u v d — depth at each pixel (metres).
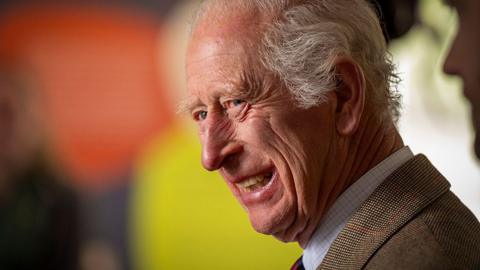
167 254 6.07
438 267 1.86
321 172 2.22
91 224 6.20
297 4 2.19
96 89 6.22
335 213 2.25
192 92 2.27
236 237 5.96
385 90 2.33
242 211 5.97
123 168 6.19
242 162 2.25
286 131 2.18
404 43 4.76
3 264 6.05
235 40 2.16
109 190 6.20
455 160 5.18
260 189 2.29
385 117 2.30
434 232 1.95
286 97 2.17
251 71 2.15
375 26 2.32
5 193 6.16
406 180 2.14
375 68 2.28
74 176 6.24
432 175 2.18
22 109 6.24
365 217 2.10
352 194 2.24
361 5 2.30
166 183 6.09
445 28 4.66
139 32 6.18
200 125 2.35
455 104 5.09
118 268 6.15
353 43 2.23
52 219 6.17
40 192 6.20
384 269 1.93
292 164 2.19
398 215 2.04
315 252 2.29
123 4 6.18
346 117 2.22
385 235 2.01
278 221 2.27
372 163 2.26
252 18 2.17
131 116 6.20
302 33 2.16
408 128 5.21
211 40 2.20
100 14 6.21
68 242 6.18
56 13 6.24
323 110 2.20
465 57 3.67
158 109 6.17
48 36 6.27
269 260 5.88
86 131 6.25
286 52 2.15
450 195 2.15
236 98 2.18
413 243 1.94
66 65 6.27
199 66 2.22
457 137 5.14
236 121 2.23
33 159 6.23
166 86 6.17
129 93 6.19
